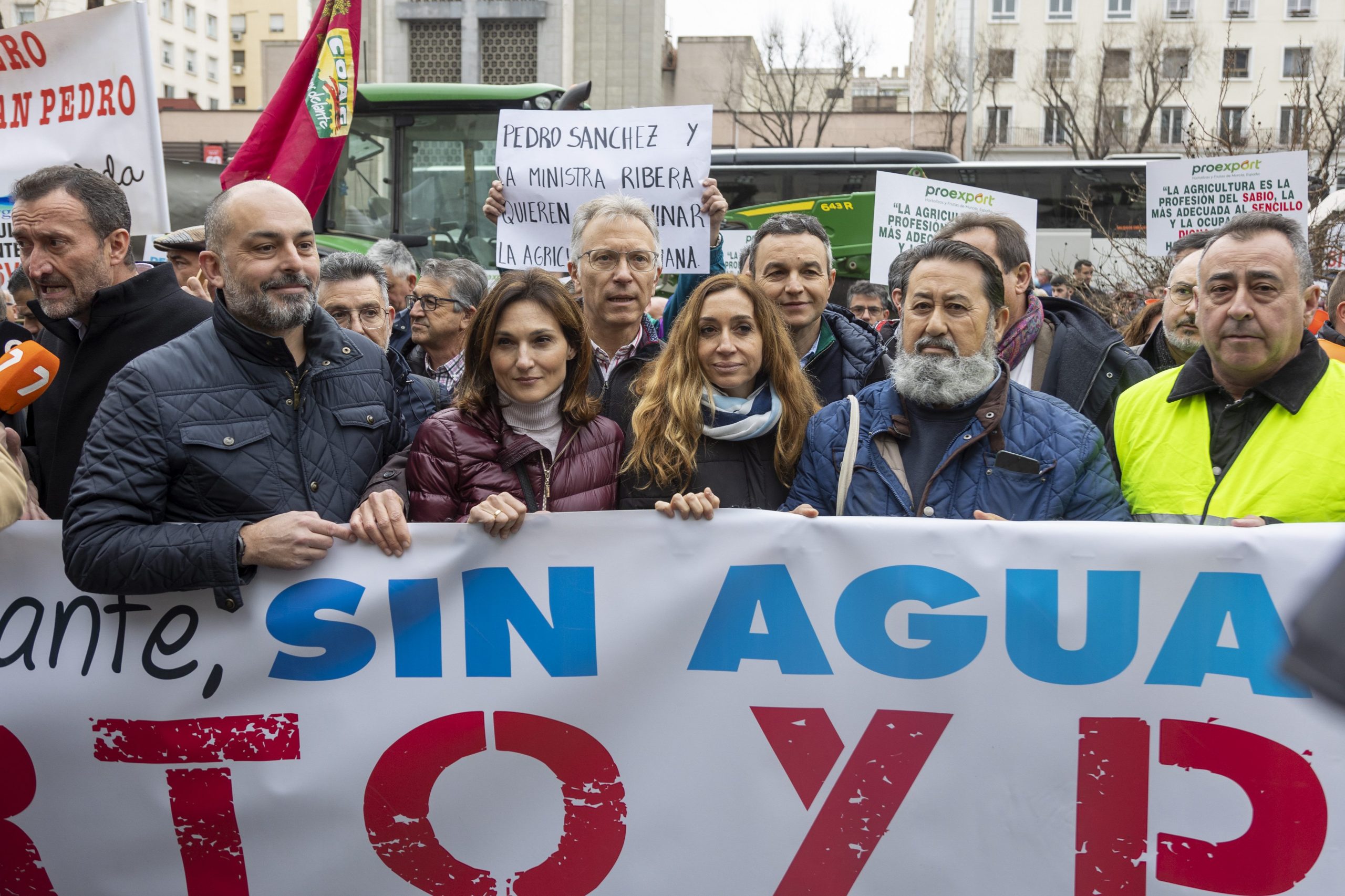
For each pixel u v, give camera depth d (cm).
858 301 819
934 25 5462
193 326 304
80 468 242
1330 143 1917
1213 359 264
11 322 347
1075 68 4047
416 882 248
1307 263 260
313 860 250
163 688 252
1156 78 3562
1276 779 224
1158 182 618
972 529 237
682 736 244
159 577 234
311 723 250
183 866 253
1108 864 231
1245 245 257
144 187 367
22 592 258
